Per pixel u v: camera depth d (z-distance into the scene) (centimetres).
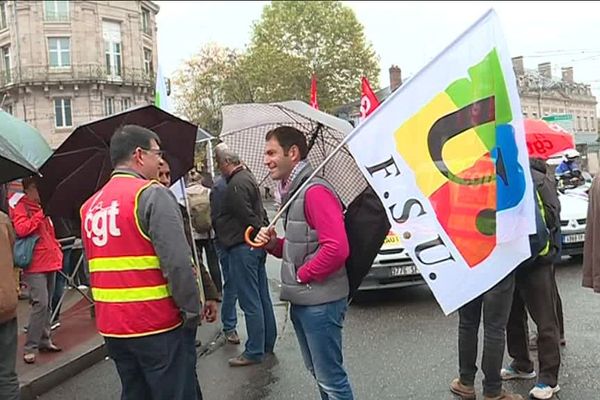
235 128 427
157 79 707
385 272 759
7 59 4509
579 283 823
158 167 338
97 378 561
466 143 314
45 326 595
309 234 330
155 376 316
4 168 401
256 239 350
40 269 575
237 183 541
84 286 866
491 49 309
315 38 5062
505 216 310
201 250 799
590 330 602
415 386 481
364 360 553
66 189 469
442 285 316
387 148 322
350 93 4969
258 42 5112
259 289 573
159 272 313
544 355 439
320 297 329
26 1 4384
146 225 307
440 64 316
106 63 4716
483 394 431
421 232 319
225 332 639
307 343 346
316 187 326
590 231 421
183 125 471
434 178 317
